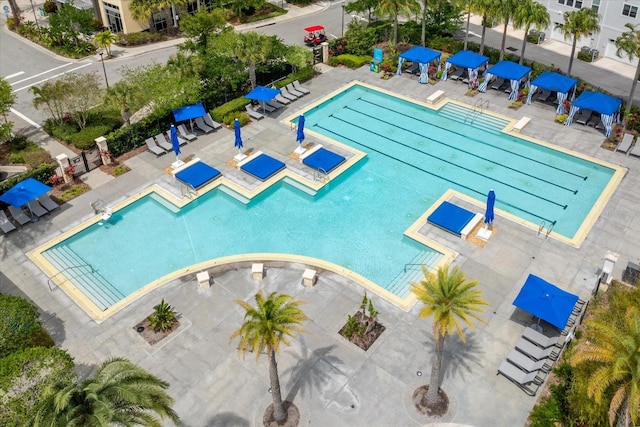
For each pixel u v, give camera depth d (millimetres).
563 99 42094
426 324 26219
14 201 31797
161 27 61562
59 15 56281
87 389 16938
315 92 46781
